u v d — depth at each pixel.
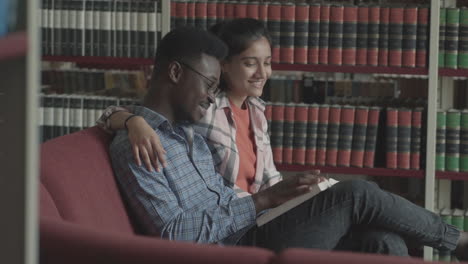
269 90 4.02
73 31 3.91
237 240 2.55
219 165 2.90
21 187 1.34
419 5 3.85
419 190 4.04
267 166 3.06
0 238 1.35
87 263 1.56
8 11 1.27
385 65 3.85
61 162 2.19
